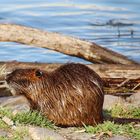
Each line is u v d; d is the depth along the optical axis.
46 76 12.34
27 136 11.11
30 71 12.36
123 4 34.97
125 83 16.61
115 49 24.11
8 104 14.41
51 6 34.47
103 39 26.00
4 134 11.08
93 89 12.21
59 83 12.27
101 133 11.47
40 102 12.30
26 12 32.41
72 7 34.19
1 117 11.78
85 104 12.18
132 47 24.41
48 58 22.69
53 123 12.29
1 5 34.59
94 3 35.53
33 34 18.23
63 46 18.22
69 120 12.23
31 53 23.64
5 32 18.19
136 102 15.15
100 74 16.56
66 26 28.95
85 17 31.17
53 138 11.10
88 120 12.23
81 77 12.24
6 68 16.44
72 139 11.34
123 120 12.47
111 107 14.24
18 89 12.35
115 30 27.97
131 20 30.38
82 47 18.16
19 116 11.81
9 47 24.66
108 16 31.44
